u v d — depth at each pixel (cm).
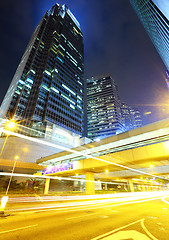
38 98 7275
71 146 7056
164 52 4106
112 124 12381
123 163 2066
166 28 2627
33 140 5441
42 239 442
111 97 13900
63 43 10850
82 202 1647
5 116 6556
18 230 537
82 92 10788
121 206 1245
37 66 8819
